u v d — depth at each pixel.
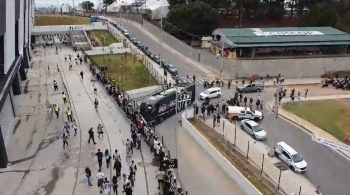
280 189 32.84
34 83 60.25
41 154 37.16
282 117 52.41
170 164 33.09
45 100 52.28
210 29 94.25
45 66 71.69
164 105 48.62
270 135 46.03
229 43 83.00
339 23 104.94
